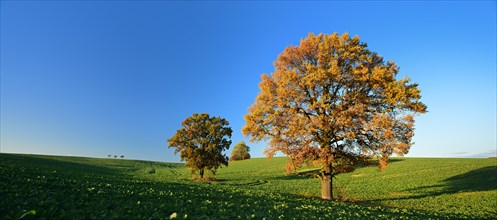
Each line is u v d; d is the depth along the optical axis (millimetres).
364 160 26016
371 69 25625
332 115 23609
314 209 16141
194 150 55531
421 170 59344
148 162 125000
